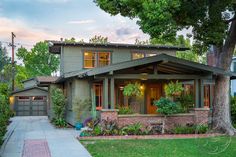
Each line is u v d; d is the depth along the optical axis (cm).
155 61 1759
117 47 2533
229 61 1780
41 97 3566
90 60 2491
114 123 1677
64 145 1389
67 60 2452
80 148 1313
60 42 2423
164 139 1548
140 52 2589
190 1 1523
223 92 1792
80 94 2164
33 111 3541
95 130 1631
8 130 1953
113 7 1527
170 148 1301
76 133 1823
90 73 1717
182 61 1772
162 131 1681
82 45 2464
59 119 2230
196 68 1800
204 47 1783
